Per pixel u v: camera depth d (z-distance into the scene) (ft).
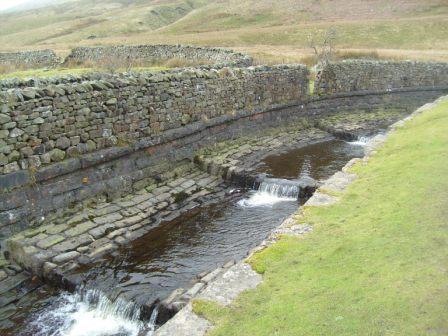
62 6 510.99
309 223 27.68
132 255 35.99
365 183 33.37
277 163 58.44
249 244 37.73
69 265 33.53
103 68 89.30
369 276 20.72
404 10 220.23
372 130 76.84
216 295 21.04
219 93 59.21
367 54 123.03
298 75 78.07
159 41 175.01
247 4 272.72
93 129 41.34
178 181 50.19
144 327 27.99
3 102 33.63
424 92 101.19
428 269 20.35
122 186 44.37
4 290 31.65
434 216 25.41
